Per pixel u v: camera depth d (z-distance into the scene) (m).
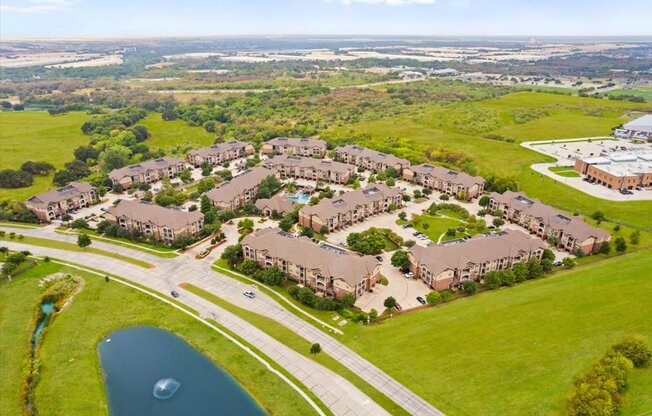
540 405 77.56
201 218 148.25
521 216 154.00
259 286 118.12
